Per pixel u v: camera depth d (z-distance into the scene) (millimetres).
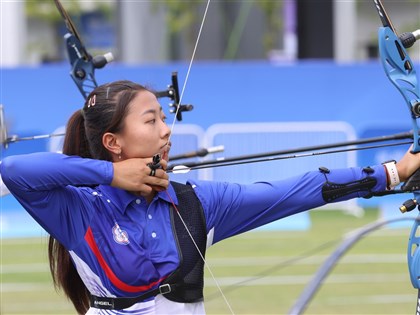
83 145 8094
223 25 56125
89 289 7570
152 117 7539
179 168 8203
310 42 45344
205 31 56344
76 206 7453
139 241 7367
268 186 7848
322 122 34406
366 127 34500
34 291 21500
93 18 64500
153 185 7340
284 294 20938
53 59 69188
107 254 7367
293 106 34344
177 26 55656
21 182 7211
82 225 7430
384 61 8109
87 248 7406
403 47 8109
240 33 55469
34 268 24562
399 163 8000
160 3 49375
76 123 8086
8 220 30875
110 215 7441
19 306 19844
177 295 7352
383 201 33594
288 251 26828
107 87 7621
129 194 7492
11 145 31938
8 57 41469
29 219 30953
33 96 33125
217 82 34031
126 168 7242
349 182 7855
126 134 7492
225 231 7797
